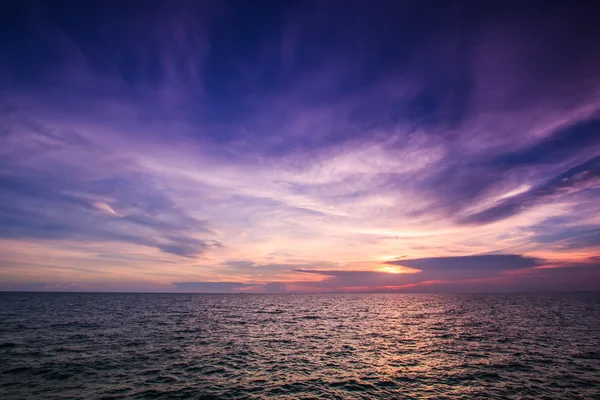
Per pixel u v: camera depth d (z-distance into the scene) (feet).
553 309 260.01
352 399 56.44
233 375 69.26
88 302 350.84
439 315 207.72
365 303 383.04
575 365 77.71
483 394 58.95
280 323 161.38
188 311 233.14
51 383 61.82
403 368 75.31
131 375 67.97
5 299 403.34
